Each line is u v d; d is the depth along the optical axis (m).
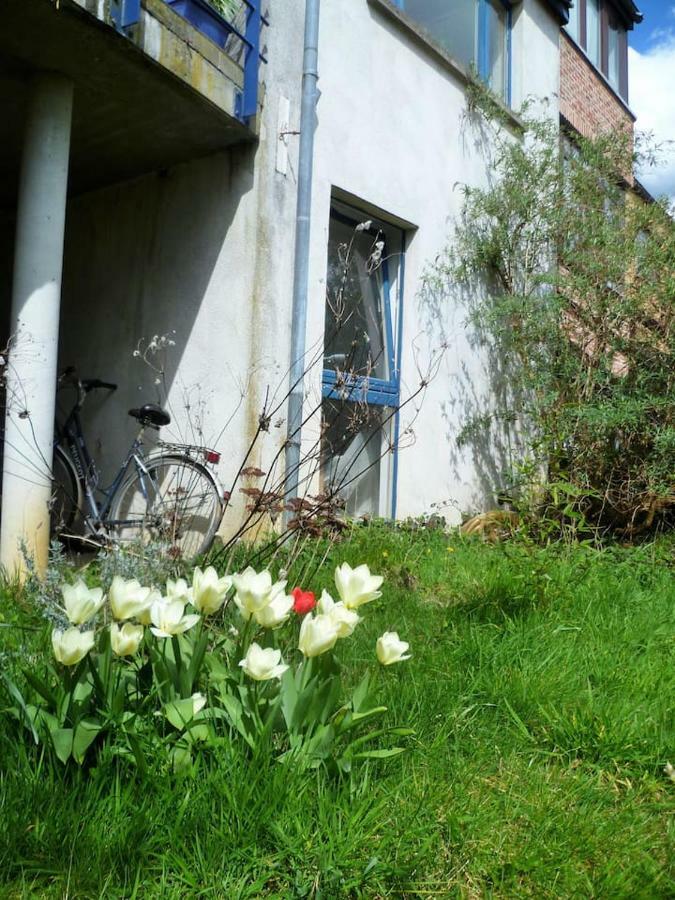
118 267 6.04
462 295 7.21
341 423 5.97
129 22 3.94
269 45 5.15
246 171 5.18
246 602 1.79
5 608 3.11
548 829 1.85
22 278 4.16
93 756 1.80
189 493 4.71
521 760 2.24
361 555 4.42
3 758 1.75
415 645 3.04
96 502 5.20
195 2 4.54
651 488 6.10
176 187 5.63
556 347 6.89
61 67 4.19
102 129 5.00
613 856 1.78
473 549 5.24
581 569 4.45
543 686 2.62
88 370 6.21
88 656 1.75
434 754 2.13
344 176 5.85
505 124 7.92
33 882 1.51
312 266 5.56
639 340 6.61
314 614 2.15
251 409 5.06
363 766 1.93
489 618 3.38
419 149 6.69
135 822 1.61
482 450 7.47
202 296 5.41
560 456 6.56
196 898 1.52
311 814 1.71
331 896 1.54
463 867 1.71
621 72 13.15
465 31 7.80
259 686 1.84
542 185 7.34
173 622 1.77
